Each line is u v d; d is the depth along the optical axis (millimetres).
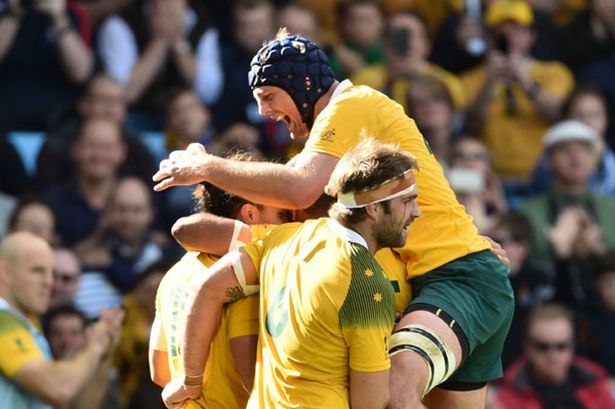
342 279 14930
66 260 28734
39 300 23625
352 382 15055
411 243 16922
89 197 31219
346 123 16406
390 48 35531
